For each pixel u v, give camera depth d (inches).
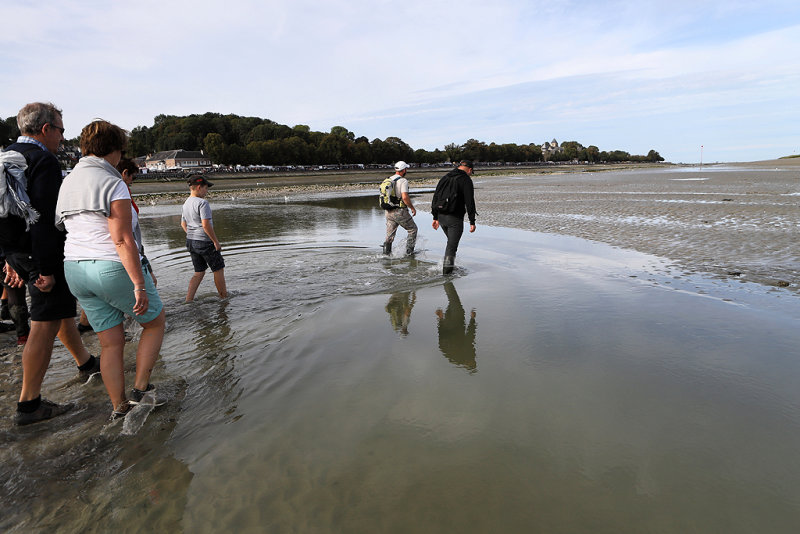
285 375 146.3
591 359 150.6
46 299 122.0
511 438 108.9
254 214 714.8
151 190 1755.7
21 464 104.8
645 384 133.0
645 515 84.2
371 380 140.8
